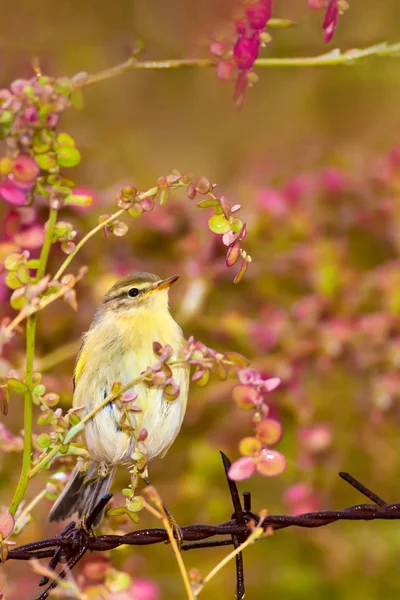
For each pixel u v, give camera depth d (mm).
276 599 12312
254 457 6168
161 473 12539
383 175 13727
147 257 13070
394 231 13289
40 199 11328
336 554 12367
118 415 7926
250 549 12656
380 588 12336
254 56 7207
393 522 12641
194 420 12602
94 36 12203
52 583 6504
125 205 6176
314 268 12648
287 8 11711
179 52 10062
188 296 12438
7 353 11742
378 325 12453
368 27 13523
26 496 11227
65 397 11594
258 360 12445
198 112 16875
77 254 12500
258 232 12844
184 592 11969
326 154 15648
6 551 6422
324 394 12844
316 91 17453
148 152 16391
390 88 17141
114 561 11227
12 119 5926
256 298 13258
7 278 6020
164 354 6172
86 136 14828
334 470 12500
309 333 12547
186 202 13188
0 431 7617
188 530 6812
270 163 15789
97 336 8438
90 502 8125
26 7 12219
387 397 12273
